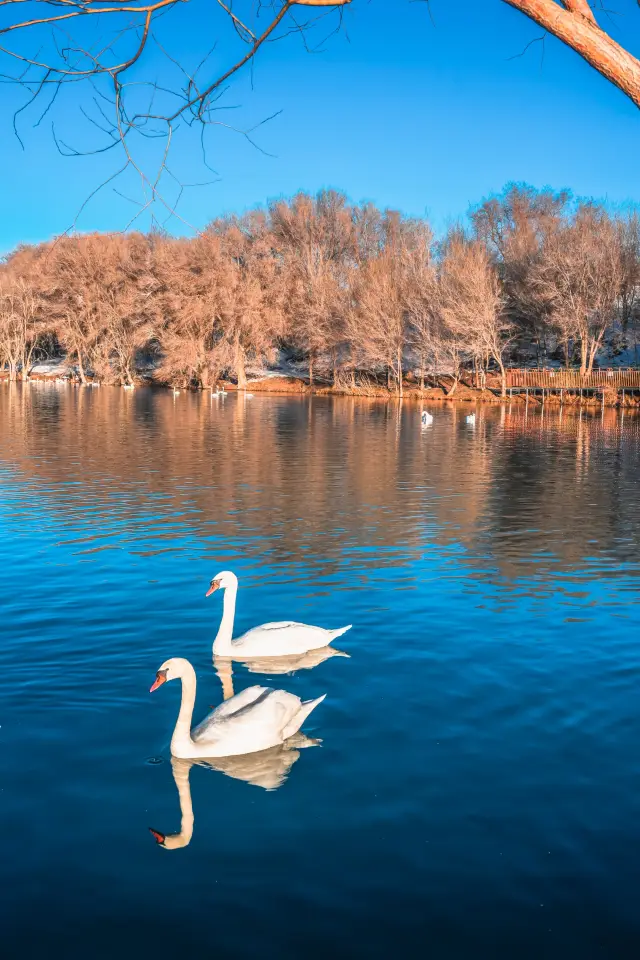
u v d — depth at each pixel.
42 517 17.98
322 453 31.84
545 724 7.88
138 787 6.63
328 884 5.42
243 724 7.29
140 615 11.18
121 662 9.41
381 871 5.56
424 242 81.75
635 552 15.59
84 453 29.92
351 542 16.12
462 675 9.15
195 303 80.19
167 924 5.04
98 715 7.98
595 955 4.82
